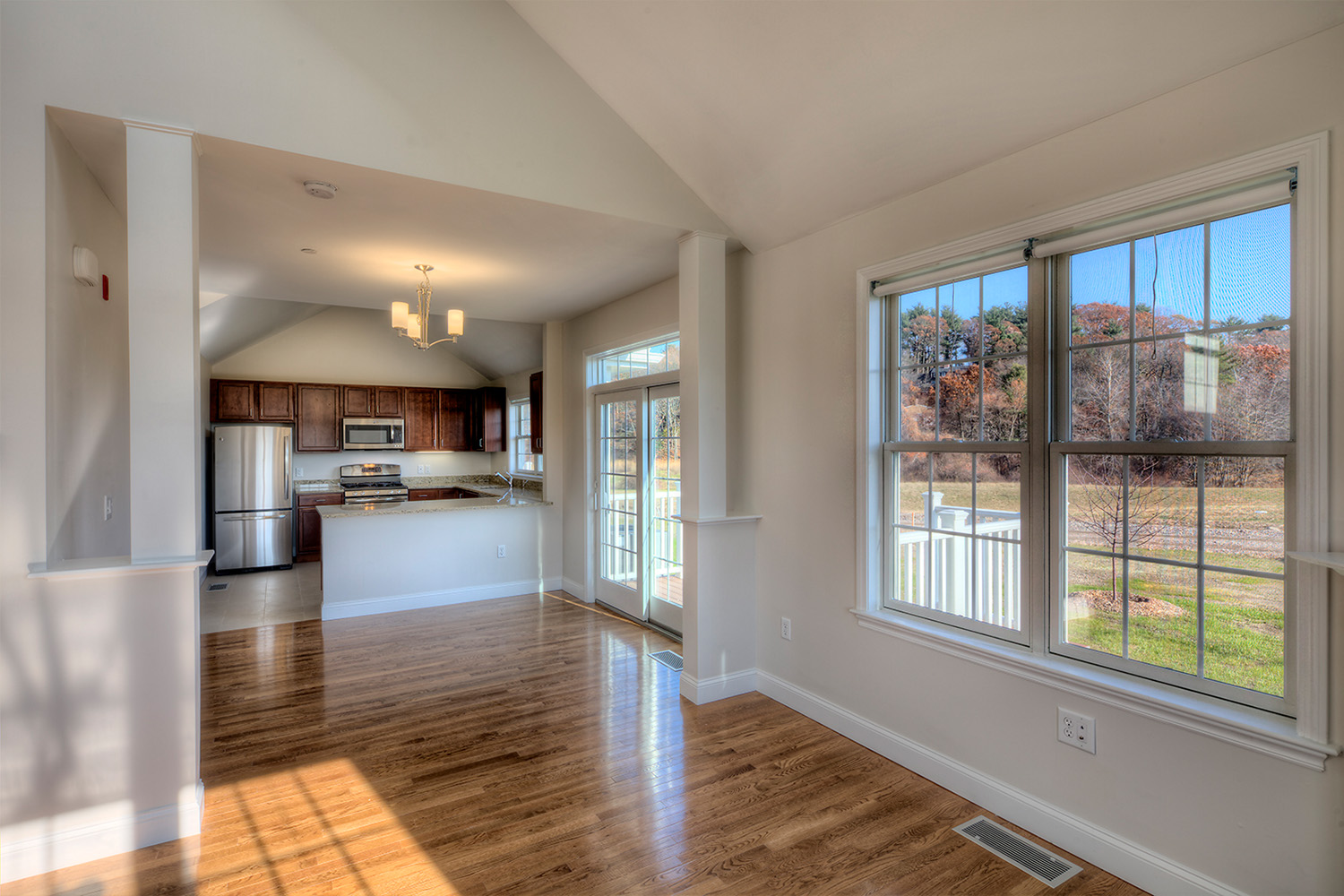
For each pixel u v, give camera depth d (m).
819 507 3.20
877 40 2.20
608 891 2.03
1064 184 2.20
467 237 3.48
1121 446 2.13
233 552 6.86
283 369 7.78
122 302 3.11
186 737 2.28
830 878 2.08
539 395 6.63
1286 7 1.64
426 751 2.92
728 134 2.88
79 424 2.50
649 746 2.96
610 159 3.13
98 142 2.37
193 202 2.31
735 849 2.23
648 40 2.59
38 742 2.10
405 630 4.77
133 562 2.21
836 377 3.10
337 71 2.54
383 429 8.16
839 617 3.10
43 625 2.11
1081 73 2.02
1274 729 1.73
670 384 4.61
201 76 2.32
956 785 2.56
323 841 2.27
